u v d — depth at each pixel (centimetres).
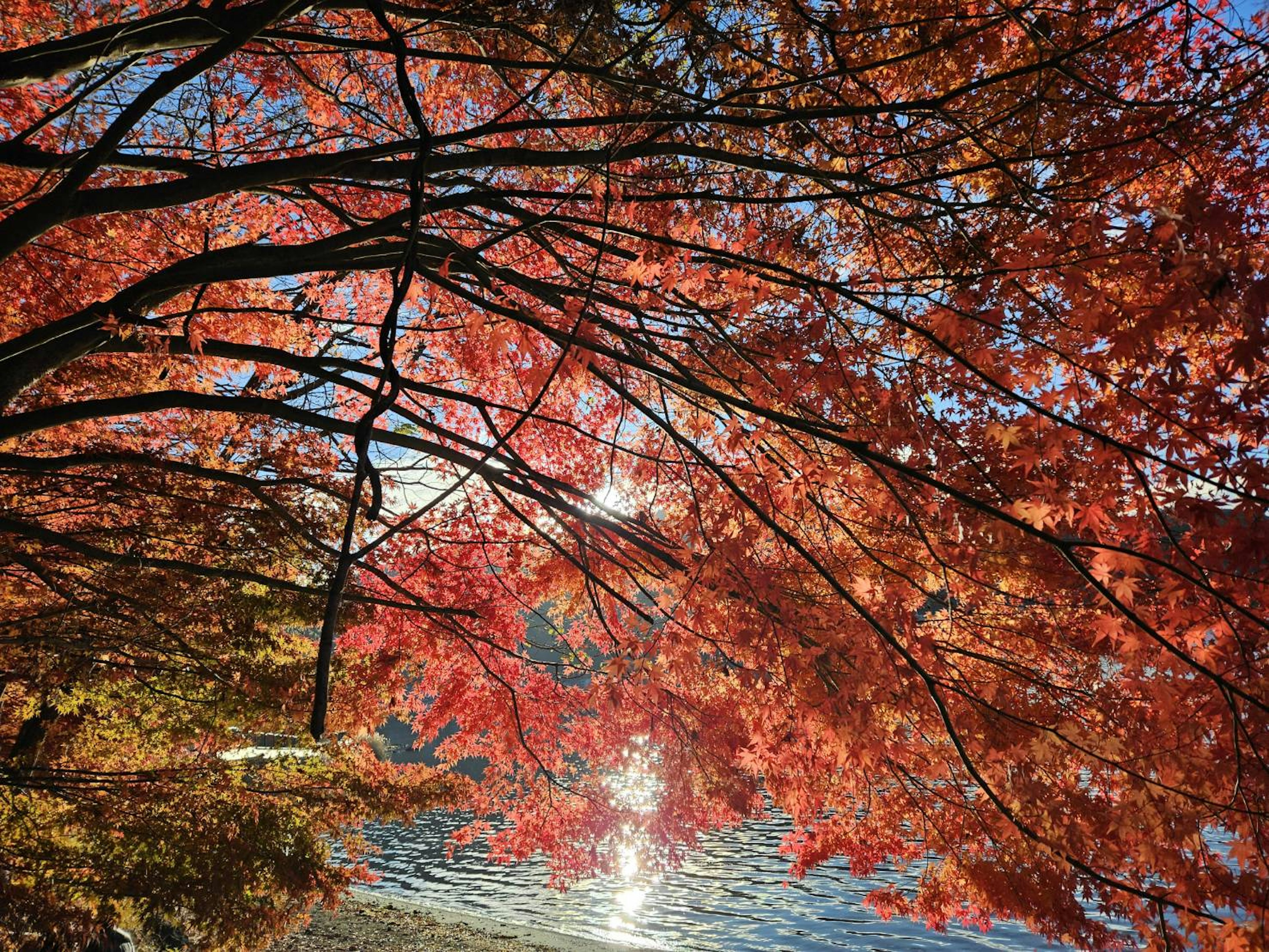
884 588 379
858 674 337
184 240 659
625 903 2094
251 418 732
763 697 443
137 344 455
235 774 820
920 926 1811
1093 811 349
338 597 146
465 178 509
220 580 748
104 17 559
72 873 695
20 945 632
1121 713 361
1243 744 280
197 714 830
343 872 844
